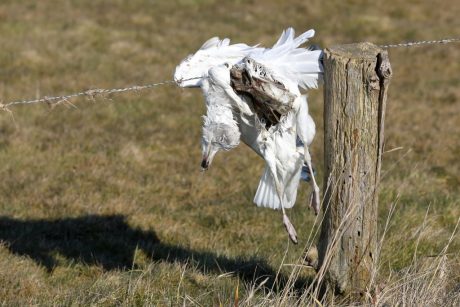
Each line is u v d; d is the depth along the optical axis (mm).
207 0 90438
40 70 60719
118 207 35938
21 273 28312
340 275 22703
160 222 34688
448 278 25016
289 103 21281
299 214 35188
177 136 47906
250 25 81312
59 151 43281
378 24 82938
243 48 22656
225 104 21469
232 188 39500
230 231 33844
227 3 90438
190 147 46125
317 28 81875
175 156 44375
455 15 88688
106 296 25094
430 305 21906
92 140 45750
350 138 21781
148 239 33062
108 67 63000
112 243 32281
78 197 36938
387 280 23422
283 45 22094
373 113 21609
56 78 58844
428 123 52125
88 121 49844
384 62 21406
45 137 45938
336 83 21578
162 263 28906
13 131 46625
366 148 21812
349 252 22531
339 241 22047
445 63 70562
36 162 41531
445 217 34031
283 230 33656
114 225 34250
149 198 37750
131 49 68688
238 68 21109
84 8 83000
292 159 22297
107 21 78375
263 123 21656
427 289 22500
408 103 57406
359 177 21984
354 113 21594
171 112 53219
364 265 22625
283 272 28562
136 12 83562
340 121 21766
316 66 22078
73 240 32688
